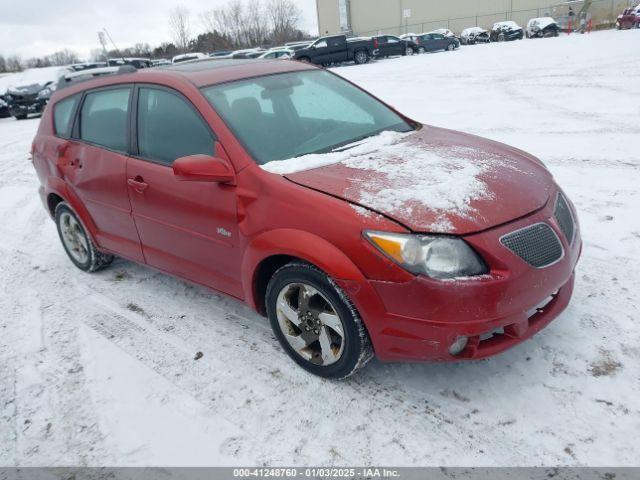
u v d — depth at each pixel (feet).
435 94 41.63
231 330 11.46
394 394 9.09
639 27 107.65
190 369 10.27
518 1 158.20
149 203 11.47
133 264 15.52
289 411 8.94
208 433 8.64
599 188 17.47
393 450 7.98
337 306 8.59
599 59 54.03
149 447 8.48
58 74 67.21
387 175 9.15
